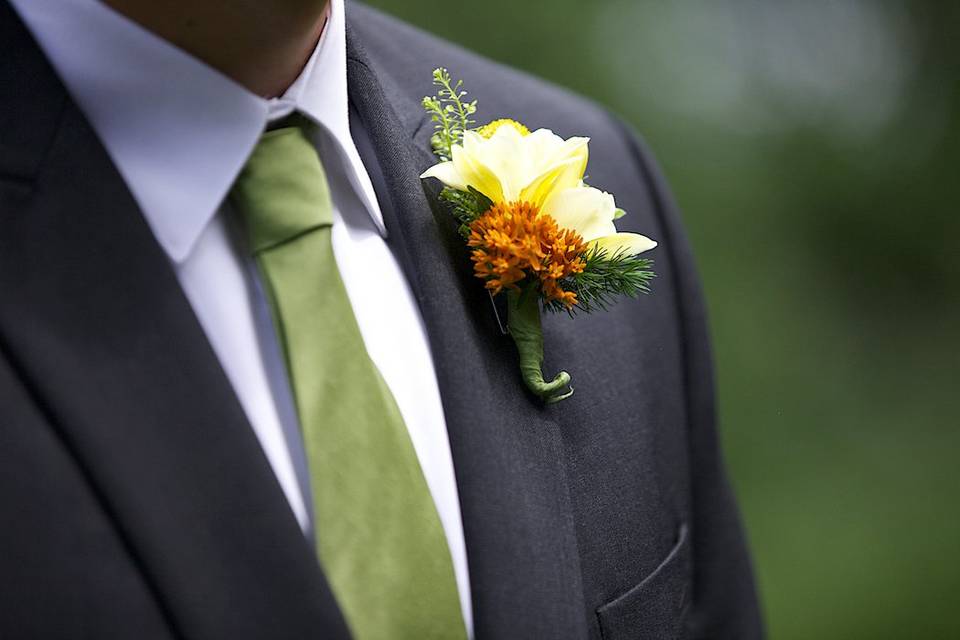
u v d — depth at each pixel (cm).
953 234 459
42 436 125
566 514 134
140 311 127
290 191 131
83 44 129
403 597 129
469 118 146
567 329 140
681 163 439
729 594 150
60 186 128
